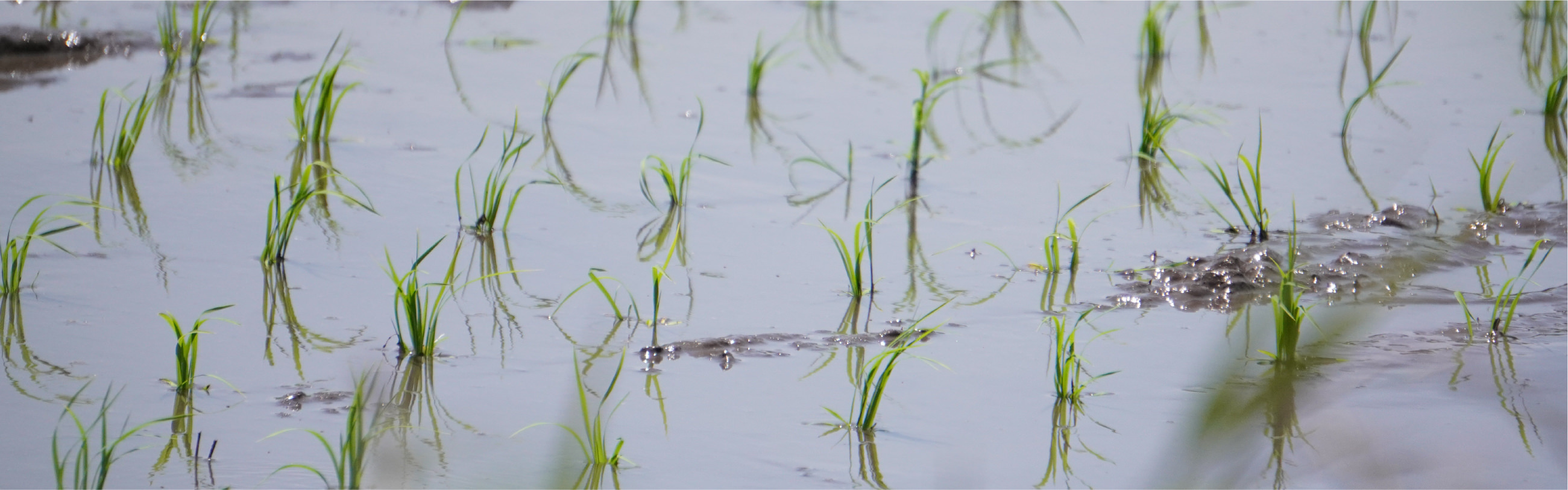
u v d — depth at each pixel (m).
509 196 5.24
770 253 4.63
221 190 5.14
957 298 4.20
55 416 3.11
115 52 7.43
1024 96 7.10
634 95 6.95
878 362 3.15
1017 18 9.03
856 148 6.06
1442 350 3.62
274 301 3.99
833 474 2.92
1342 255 4.50
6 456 2.89
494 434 3.09
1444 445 2.93
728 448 3.05
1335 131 6.32
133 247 4.43
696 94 6.98
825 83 7.32
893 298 4.20
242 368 3.46
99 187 5.10
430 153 5.77
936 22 8.09
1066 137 6.30
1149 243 4.79
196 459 2.90
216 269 4.25
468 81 7.11
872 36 8.49
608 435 3.12
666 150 5.96
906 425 3.20
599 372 3.50
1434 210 5.02
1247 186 5.50
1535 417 3.10
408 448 3.01
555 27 8.59
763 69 6.92
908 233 4.90
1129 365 3.61
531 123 6.32
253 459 2.92
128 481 2.79
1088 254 4.68
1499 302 3.84
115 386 3.30
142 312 3.84
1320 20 9.12
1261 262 4.41
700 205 5.20
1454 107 6.72
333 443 3.02
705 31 8.57
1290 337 3.39
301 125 5.84
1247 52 8.16
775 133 6.29
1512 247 4.68
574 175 5.54
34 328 3.67
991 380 3.51
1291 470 2.84
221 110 6.38
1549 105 6.39
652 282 4.28
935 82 7.36
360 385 2.84
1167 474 0.92
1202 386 1.02
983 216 5.12
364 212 4.94
